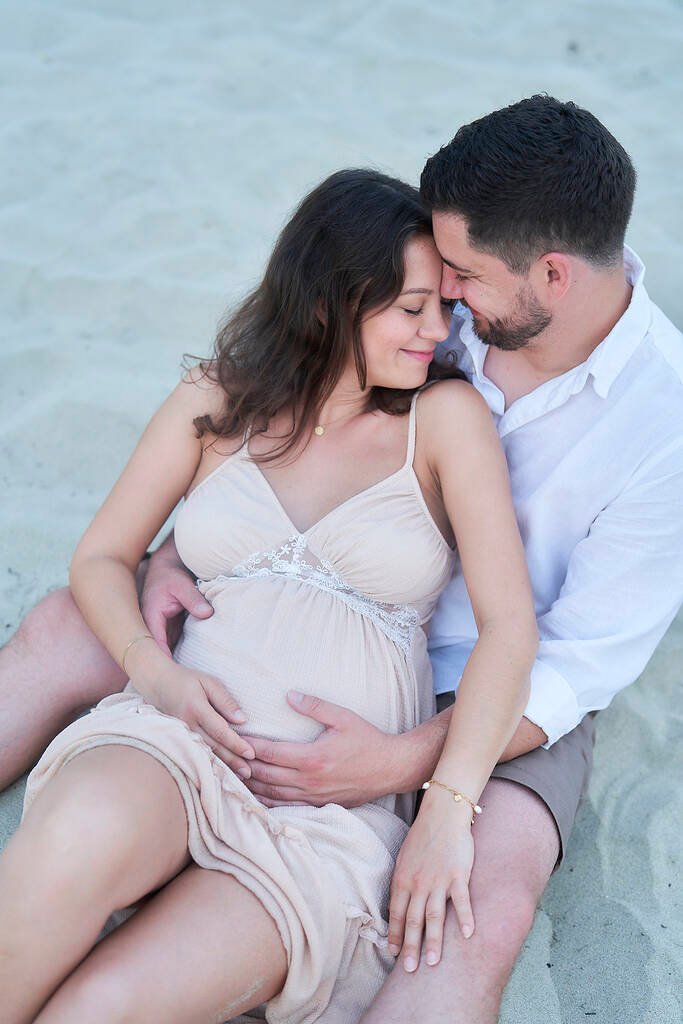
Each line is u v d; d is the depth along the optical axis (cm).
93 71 505
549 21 539
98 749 182
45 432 327
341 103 482
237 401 223
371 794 200
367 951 187
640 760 247
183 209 419
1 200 424
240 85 495
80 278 385
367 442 221
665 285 379
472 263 206
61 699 230
